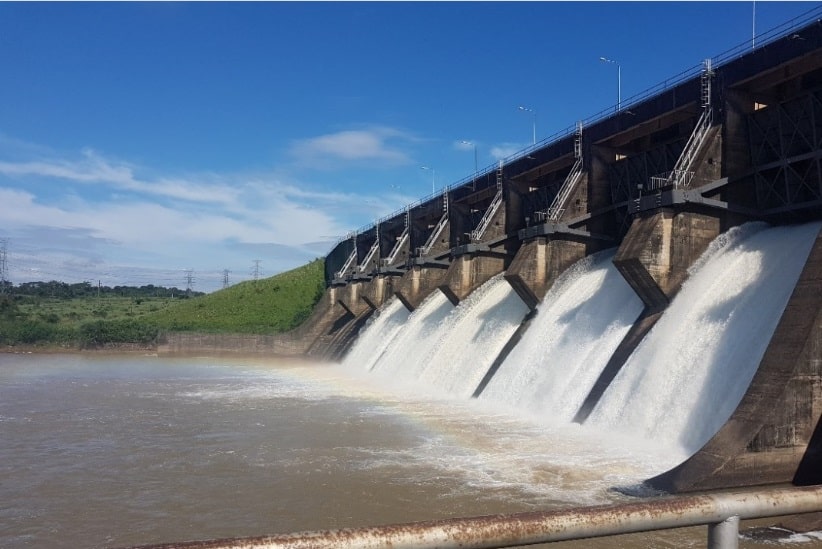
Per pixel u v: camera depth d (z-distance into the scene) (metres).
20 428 32.16
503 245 55.72
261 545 3.18
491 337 46.69
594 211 44.75
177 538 16.97
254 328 98.25
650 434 26.34
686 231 33.16
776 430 19.30
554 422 31.91
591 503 18.78
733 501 3.94
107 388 50.09
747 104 34.00
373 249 88.19
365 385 51.66
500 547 3.52
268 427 32.00
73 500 20.22
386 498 19.84
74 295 195.50
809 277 20.75
